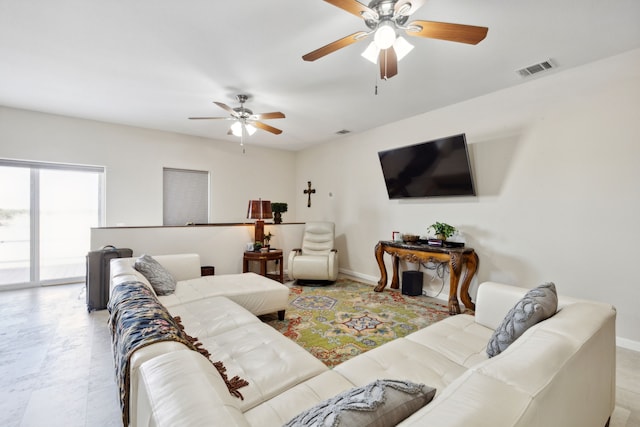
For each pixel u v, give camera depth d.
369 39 2.32
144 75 2.94
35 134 4.03
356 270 5.09
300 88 3.25
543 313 1.32
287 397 1.20
